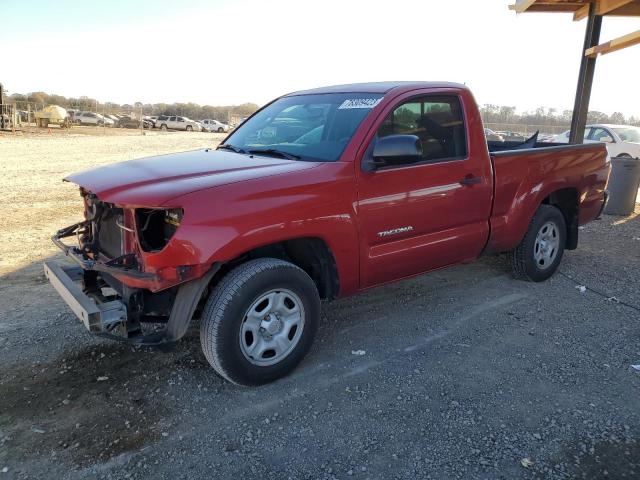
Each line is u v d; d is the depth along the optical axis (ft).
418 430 10.62
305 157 13.52
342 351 13.91
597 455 9.91
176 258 10.54
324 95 15.79
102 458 9.80
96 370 12.85
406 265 14.39
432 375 12.72
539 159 17.70
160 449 10.04
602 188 20.93
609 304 17.31
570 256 23.18
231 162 13.15
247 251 11.49
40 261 21.40
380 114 13.53
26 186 40.57
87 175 13.14
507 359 13.55
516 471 9.49
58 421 10.85
